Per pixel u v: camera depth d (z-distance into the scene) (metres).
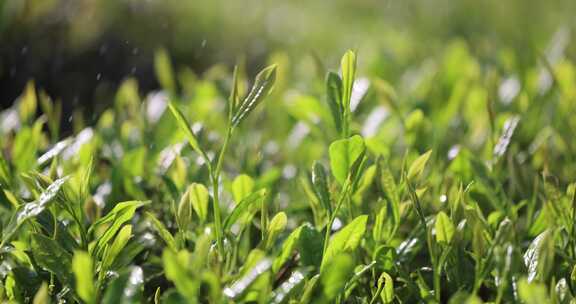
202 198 0.64
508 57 1.10
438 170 0.77
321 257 0.62
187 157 0.79
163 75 0.94
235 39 1.77
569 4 2.05
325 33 1.93
